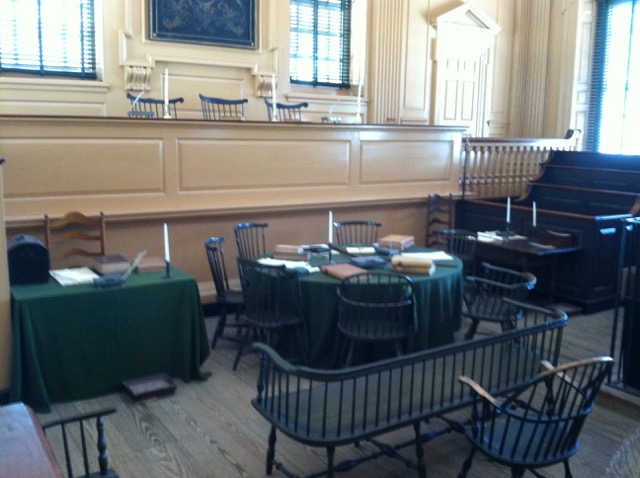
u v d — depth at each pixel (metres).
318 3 7.75
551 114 9.09
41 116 4.09
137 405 3.41
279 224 5.23
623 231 3.55
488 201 6.22
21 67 5.94
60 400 3.40
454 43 8.48
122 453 2.90
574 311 5.17
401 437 3.11
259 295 3.79
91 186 4.34
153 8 6.30
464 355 2.56
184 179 4.70
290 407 2.51
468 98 8.80
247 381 3.76
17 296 3.25
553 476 2.78
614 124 8.74
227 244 4.98
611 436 3.15
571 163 6.78
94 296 3.40
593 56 8.86
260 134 5.00
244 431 3.14
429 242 6.09
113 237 4.48
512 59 9.21
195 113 6.69
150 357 3.64
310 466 2.82
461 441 3.10
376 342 3.59
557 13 8.88
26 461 1.30
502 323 3.70
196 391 3.61
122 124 4.39
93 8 6.16
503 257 5.30
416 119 8.34
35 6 5.93
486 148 6.70
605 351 4.31
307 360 3.82
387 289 3.62
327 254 4.39
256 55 6.98
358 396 2.59
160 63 6.43
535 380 2.26
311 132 5.25
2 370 3.23
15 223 4.05
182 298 3.68
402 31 8.00
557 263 5.41
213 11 6.64
